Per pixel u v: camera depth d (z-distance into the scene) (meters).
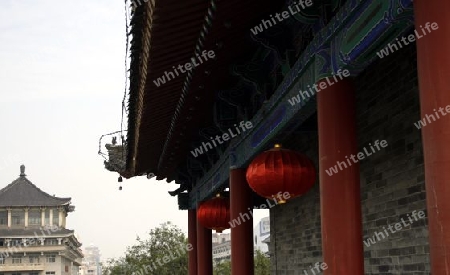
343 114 6.86
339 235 6.65
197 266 21.34
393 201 9.17
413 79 8.38
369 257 10.05
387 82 9.28
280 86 9.22
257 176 9.65
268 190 9.65
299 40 8.49
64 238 95.38
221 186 15.95
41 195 100.25
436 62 4.28
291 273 15.46
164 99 10.75
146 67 8.66
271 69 10.05
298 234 14.91
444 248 4.15
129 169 19.55
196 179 20.83
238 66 9.97
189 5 6.90
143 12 7.35
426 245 8.15
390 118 9.20
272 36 8.71
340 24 6.57
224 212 17.31
